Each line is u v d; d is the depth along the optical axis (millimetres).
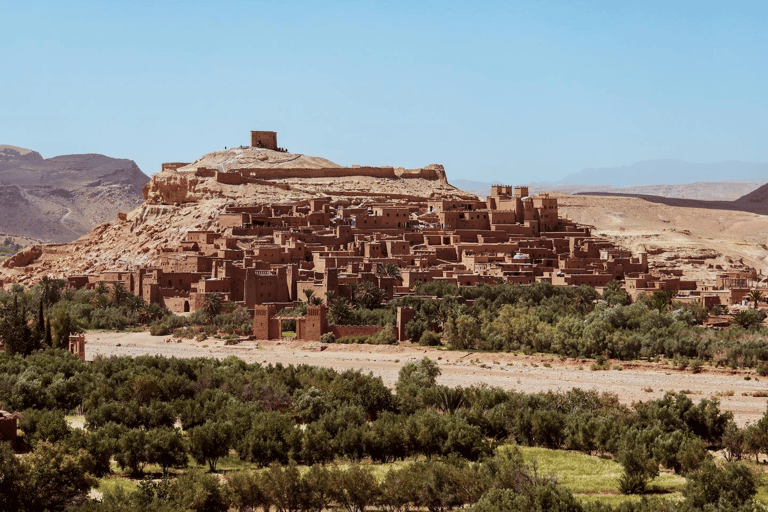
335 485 102438
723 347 185375
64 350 175250
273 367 168625
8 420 113000
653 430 124750
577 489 109562
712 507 97562
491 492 98750
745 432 126875
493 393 145000
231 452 123750
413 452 123125
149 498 98000
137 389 140625
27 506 96312
